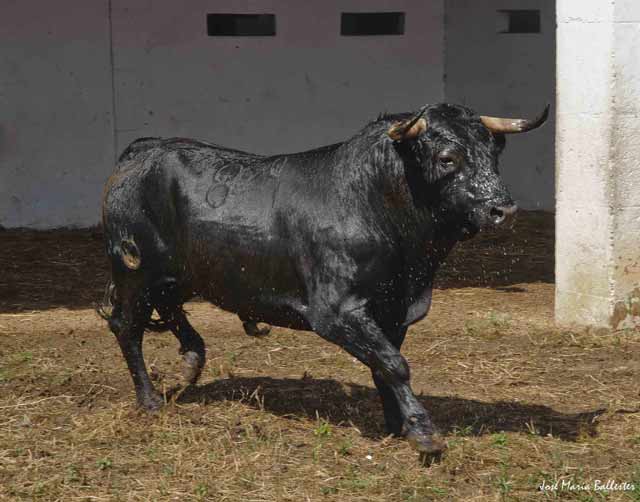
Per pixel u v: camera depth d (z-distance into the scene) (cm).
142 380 904
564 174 1210
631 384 994
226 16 1948
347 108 1938
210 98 1864
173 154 860
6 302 1355
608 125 1157
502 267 1564
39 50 1772
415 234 762
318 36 1911
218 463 785
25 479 764
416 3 1961
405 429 772
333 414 901
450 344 1138
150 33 1827
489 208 710
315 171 800
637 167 1170
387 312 787
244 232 811
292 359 1077
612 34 1145
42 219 1791
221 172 838
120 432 854
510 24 1952
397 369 759
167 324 938
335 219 775
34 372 1027
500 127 733
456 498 727
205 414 893
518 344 1141
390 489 740
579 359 1080
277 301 813
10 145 1770
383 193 761
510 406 930
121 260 880
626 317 1182
